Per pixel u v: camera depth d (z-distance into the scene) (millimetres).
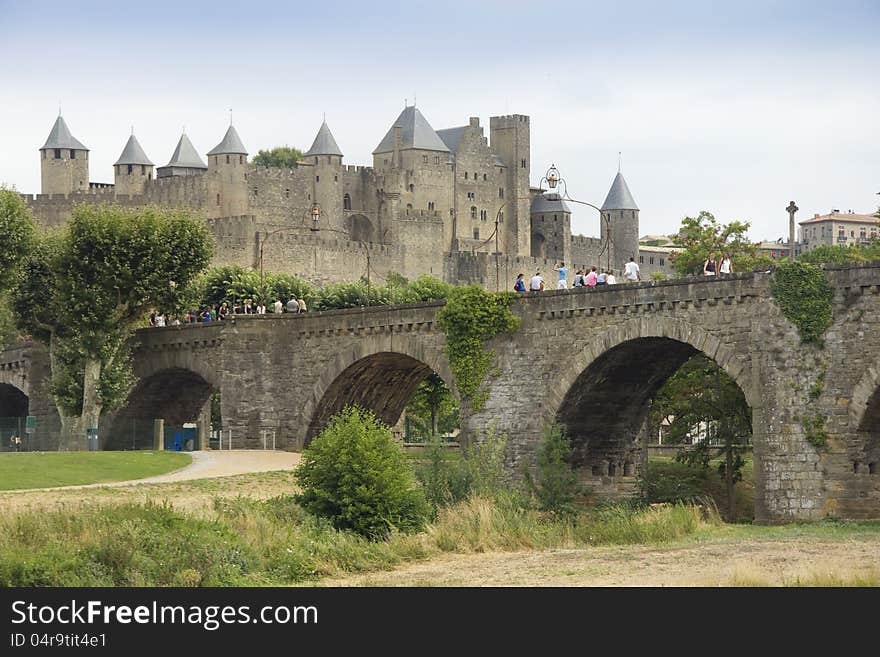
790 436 78562
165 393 120250
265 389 107375
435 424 150625
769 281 79562
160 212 117625
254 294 174125
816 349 78062
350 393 105938
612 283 92188
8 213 112062
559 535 74250
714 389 107438
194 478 87000
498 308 92250
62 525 66000
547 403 89625
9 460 90750
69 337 114188
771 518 79000
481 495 78625
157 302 112062
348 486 73750
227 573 62031
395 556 68250
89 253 111250
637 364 89375
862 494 76812
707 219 131125
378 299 185750
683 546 68500
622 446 93812
